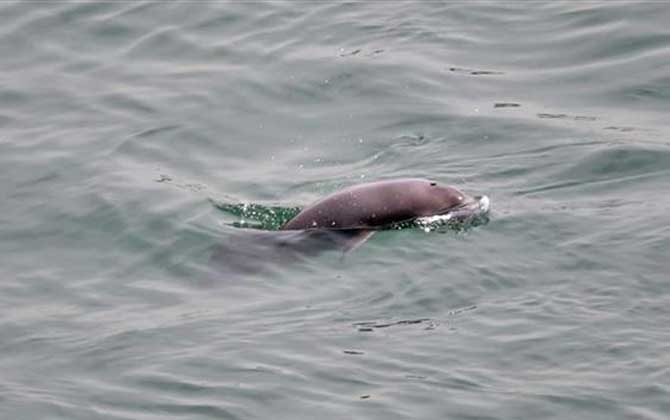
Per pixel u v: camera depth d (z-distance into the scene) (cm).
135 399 4256
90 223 5416
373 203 5175
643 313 4516
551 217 5150
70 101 6462
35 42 6969
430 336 4469
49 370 4453
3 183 5766
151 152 6012
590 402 4097
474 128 6016
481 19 7012
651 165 5572
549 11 7019
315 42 6875
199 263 5072
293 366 4347
